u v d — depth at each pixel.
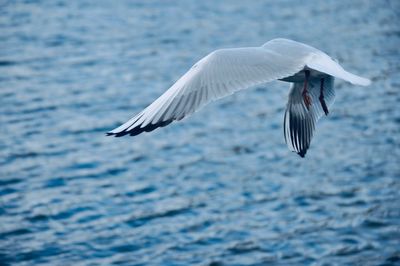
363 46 30.28
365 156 19.92
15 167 18.94
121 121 21.97
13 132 21.00
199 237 15.77
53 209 16.92
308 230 16.11
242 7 35.91
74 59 27.62
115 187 18.03
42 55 28.00
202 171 18.91
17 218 16.53
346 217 16.67
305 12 35.56
